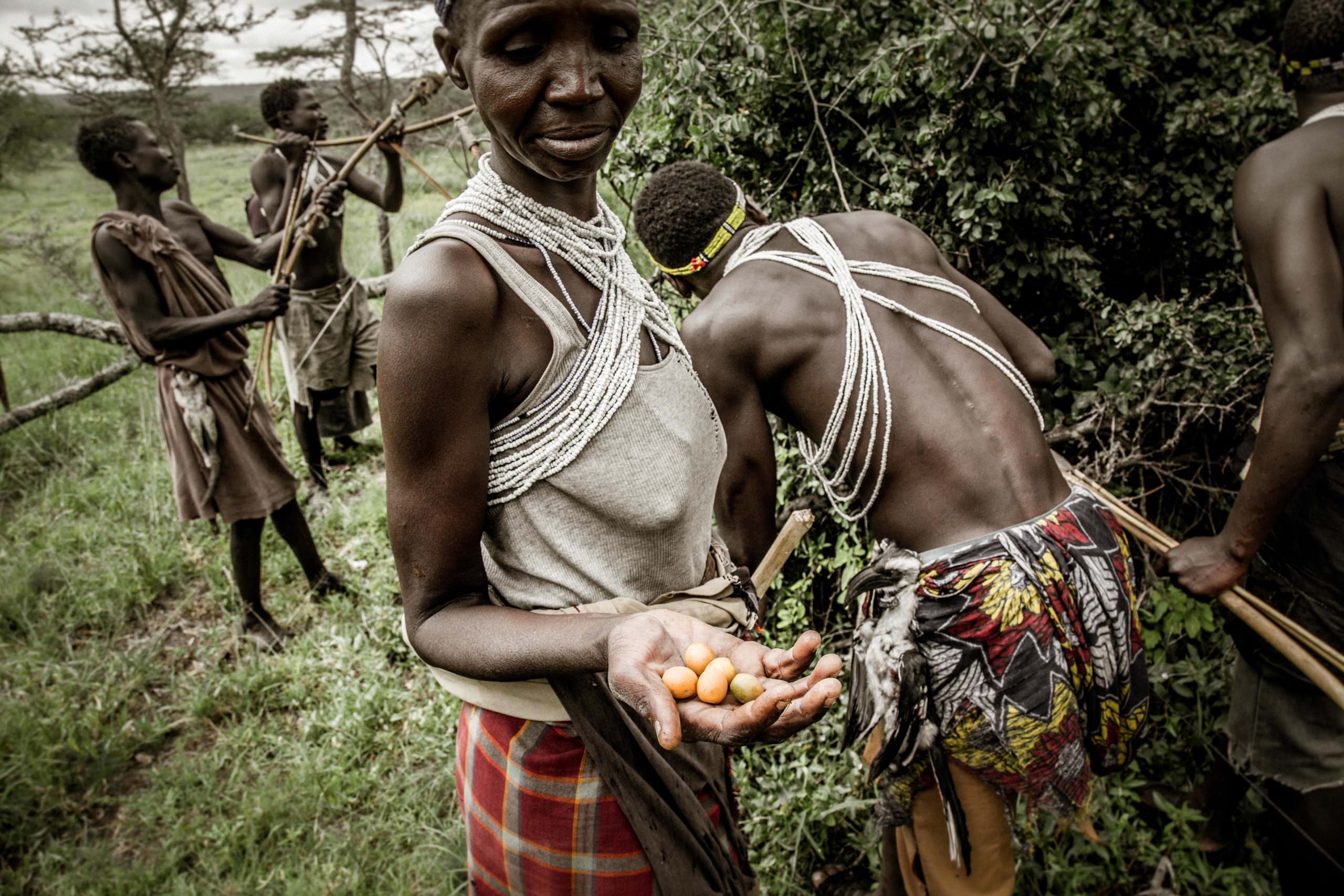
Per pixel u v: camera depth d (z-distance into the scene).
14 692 3.33
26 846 2.72
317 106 4.72
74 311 8.58
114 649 3.64
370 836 2.60
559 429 1.20
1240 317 2.82
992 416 1.80
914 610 1.75
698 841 1.41
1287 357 1.82
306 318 4.55
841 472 1.93
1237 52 3.33
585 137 1.11
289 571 4.03
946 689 1.73
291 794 2.74
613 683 1.01
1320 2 1.88
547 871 1.41
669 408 1.27
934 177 3.00
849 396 1.85
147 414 5.92
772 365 1.90
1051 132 2.89
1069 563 1.71
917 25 3.12
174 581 4.04
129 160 3.48
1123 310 2.93
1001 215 2.88
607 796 1.36
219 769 2.96
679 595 1.37
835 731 2.53
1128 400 2.86
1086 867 2.22
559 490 1.24
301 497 4.71
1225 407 2.70
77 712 3.22
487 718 1.43
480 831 1.47
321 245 4.51
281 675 3.34
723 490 2.04
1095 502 1.86
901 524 1.86
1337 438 1.99
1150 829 2.44
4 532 4.55
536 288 1.17
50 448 5.48
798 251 1.96
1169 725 2.55
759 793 2.43
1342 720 2.06
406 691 3.20
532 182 1.20
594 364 1.21
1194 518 3.12
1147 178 3.29
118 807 2.89
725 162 3.25
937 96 2.83
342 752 2.89
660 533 1.30
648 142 3.31
